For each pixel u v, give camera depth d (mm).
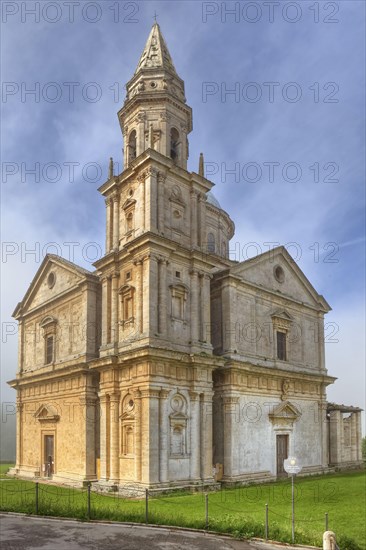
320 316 54531
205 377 38906
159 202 39875
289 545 20516
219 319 43094
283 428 45938
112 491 35688
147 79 44656
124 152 45219
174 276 39625
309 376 49625
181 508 28609
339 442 54844
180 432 36906
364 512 28453
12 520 24719
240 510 28250
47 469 46500
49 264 51562
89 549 19578
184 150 44375
